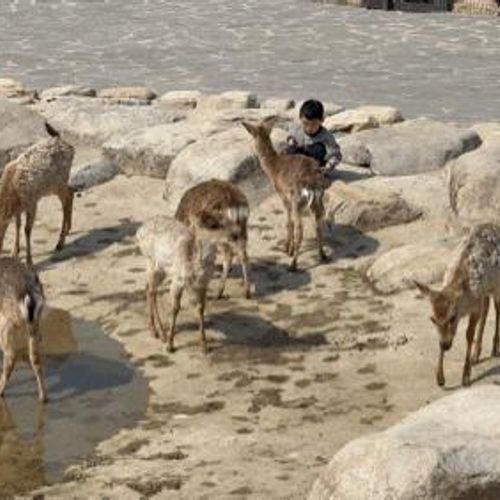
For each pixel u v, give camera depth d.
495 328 26.33
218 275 31.33
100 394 25.59
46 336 28.44
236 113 42.47
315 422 23.91
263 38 64.12
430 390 24.97
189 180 36.28
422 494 18.11
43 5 73.50
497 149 34.41
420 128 39.75
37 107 44.19
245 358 26.91
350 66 57.66
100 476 22.12
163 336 27.97
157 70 56.97
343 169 38.03
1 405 25.27
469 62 58.41
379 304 29.38
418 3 71.88
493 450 18.67
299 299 29.94
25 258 33.19
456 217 33.09
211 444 23.11
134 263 32.62
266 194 36.16
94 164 39.00
